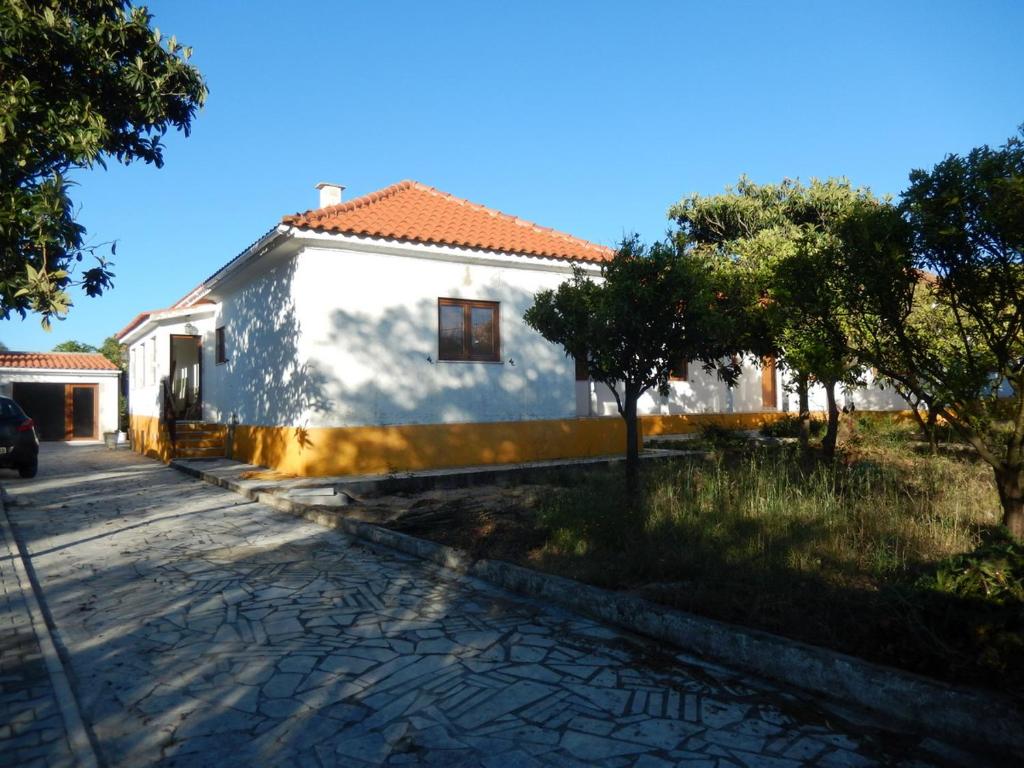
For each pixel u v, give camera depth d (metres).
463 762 3.33
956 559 4.14
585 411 17.05
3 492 12.26
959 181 4.51
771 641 4.28
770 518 6.80
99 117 7.56
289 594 6.03
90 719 3.83
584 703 3.93
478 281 13.57
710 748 3.43
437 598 5.90
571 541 6.76
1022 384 5.02
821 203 20.50
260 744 3.54
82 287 7.51
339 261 12.18
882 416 19.92
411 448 12.67
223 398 16.73
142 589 6.26
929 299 5.74
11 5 7.12
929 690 3.59
